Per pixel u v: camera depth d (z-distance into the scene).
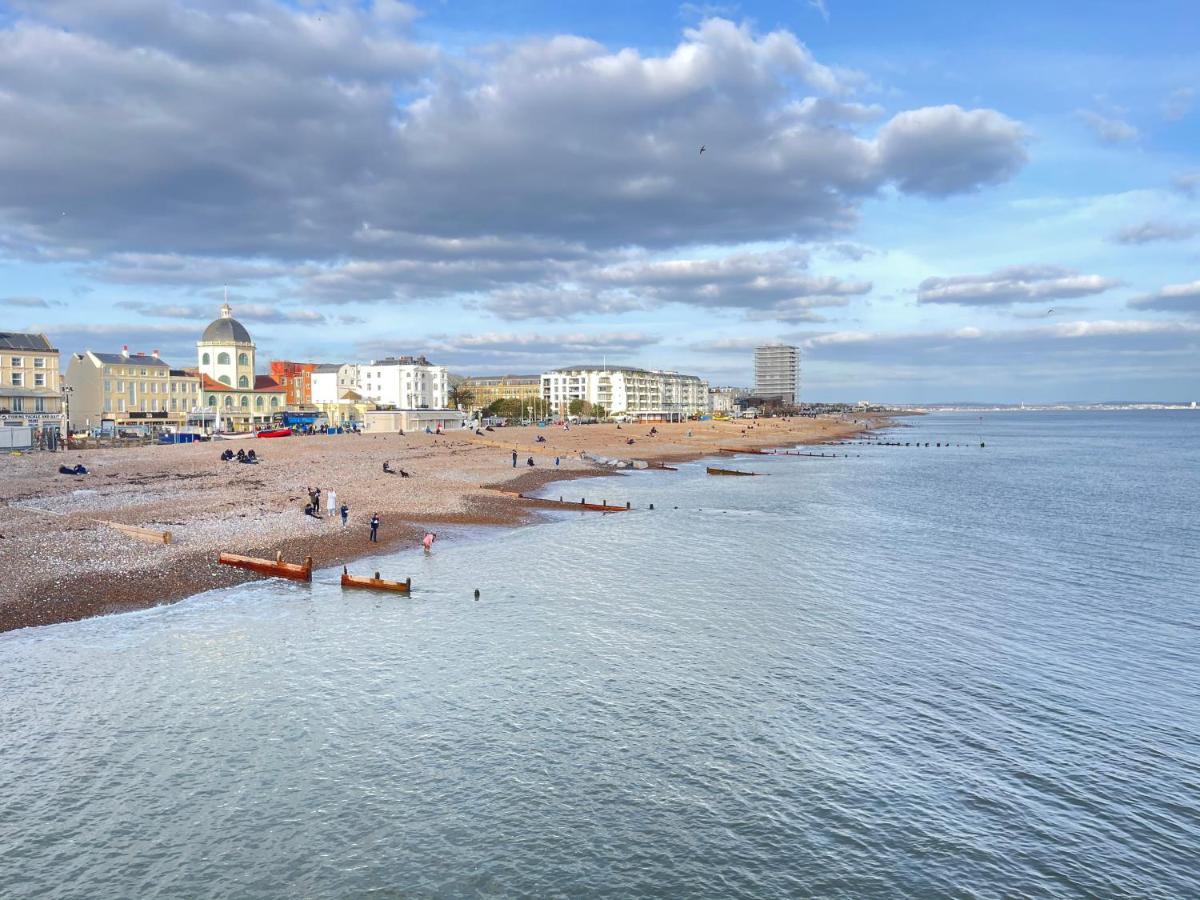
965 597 41.09
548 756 22.98
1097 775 22.58
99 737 23.39
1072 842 19.47
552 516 67.06
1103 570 47.81
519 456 117.81
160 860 17.91
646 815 20.17
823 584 43.50
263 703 26.02
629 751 23.39
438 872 17.78
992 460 144.12
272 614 35.59
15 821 19.14
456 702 26.47
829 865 18.41
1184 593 42.28
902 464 134.00
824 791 21.52
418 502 68.94
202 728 24.14
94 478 73.81
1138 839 19.64
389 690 27.33
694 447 164.12
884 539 57.81
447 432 157.12
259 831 19.08
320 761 22.38
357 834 19.08
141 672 28.31
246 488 70.69
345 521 55.72
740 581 43.94
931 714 26.33
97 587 37.38
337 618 35.31
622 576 44.69
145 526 50.72
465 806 20.38
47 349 134.12
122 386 153.12
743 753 23.44
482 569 45.78
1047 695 28.06
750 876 17.95
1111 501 81.88
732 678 29.06
